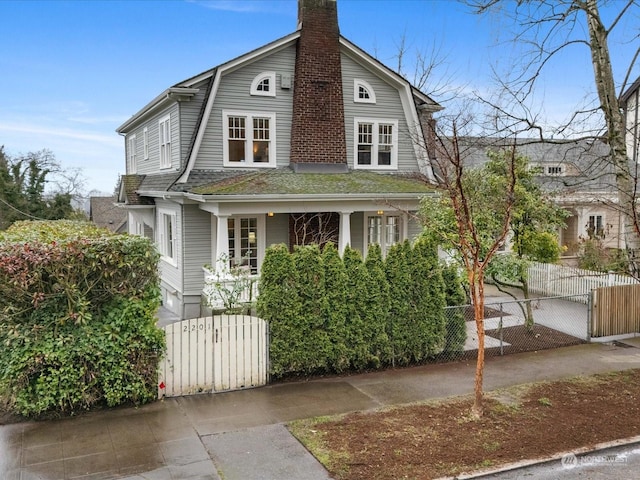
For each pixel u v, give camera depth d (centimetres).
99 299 732
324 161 1589
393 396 785
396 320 934
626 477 548
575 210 2233
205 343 796
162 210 1695
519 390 807
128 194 1795
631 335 1176
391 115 1714
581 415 704
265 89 1543
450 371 916
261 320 832
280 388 824
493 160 1202
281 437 634
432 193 1412
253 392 805
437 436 633
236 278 1172
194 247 1460
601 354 1028
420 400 767
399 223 1672
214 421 686
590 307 1138
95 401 727
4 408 712
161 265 1719
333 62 1591
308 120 1566
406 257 944
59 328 702
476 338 1129
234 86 1499
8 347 684
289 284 855
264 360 838
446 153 906
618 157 1205
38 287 686
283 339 849
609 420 688
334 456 580
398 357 941
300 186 1373
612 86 1201
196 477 536
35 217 3088
